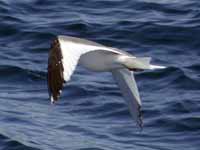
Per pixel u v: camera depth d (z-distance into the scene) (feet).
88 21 104.32
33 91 87.81
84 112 82.12
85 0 112.27
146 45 98.53
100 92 86.12
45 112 82.02
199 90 87.45
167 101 84.12
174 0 111.34
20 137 75.82
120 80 51.47
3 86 89.15
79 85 87.20
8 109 82.23
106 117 81.00
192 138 76.69
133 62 46.83
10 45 99.35
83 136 76.59
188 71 91.25
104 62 47.06
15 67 92.27
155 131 78.02
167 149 74.49
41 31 101.50
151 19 104.42
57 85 41.29
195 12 106.63
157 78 89.56
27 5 109.70
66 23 103.65
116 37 100.12
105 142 75.25
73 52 41.50
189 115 80.94
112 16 106.52
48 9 109.29
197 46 98.02
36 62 94.68
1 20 103.96
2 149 74.08
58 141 75.20
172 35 100.01
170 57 95.61
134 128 78.33
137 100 51.57
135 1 111.14
